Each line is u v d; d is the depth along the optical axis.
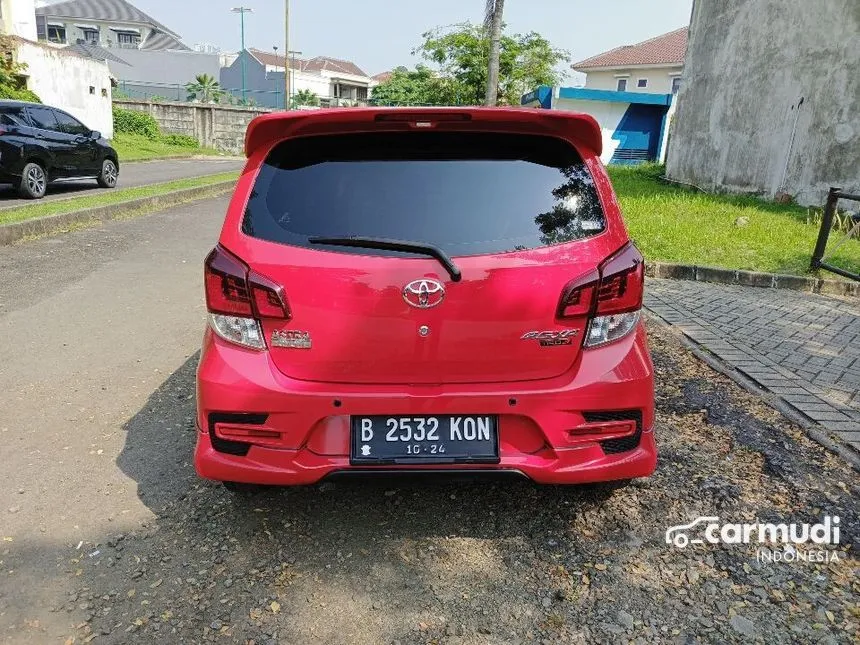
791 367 4.40
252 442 2.34
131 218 10.38
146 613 2.22
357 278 2.23
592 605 2.28
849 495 2.92
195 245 8.45
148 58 55.78
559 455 2.33
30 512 2.77
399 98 43.59
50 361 4.43
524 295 2.26
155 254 7.81
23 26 26.88
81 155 13.05
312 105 59.97
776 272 6.97
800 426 3.54
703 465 3.17
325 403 2.27
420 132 2.40
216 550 2.54
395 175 2.35
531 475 2.32
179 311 5.60
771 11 11.82
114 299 5.90
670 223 9.16
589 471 2.37
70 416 3.64
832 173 10.79
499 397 2.28
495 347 2.29
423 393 2.29
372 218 2.29
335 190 2.34
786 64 11.52
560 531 2.68
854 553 2.55
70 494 2.91
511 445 2.34
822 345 4.89
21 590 2.32
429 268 2.24
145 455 3.24
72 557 2.50
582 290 2.28
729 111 13.09
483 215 2.30
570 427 2.32
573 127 2.41
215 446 2.39
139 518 2.74
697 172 14.26
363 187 2.33
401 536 2.64
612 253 2.35
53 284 6.33
